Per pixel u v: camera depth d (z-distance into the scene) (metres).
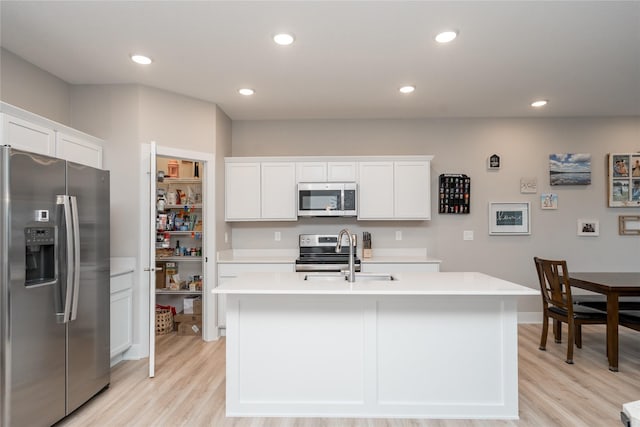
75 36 2.50
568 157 4.40
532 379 2.76
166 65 2.96
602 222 4.41
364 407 2.26
